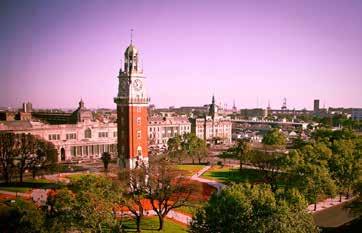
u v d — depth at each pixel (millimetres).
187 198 82250
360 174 92875
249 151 134875
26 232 52906
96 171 138625
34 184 116375
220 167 156375
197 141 168625
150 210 91062
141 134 123250
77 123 185125
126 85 120062
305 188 81000
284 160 99375
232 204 54906
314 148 101938
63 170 142250
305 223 52438
